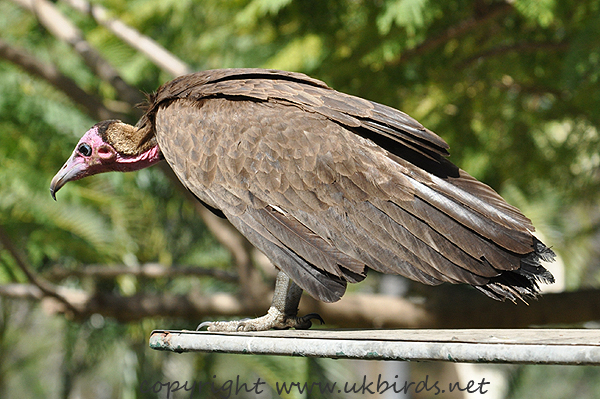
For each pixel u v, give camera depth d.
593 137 10.93
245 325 6.05
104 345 15.48
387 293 14.97
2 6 14.86
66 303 11.82
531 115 11.58
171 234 16.69
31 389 26.03
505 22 10.43
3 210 12.92
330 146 5.42
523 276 5.04
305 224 5.35
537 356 4.06
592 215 15.36
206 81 6.28
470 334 4.91
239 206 5.55
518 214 5.30
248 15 9.57
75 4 12.17
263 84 5.96
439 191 5.21
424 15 8.69
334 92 5.90
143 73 14.09
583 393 29.00
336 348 4.61
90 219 14.06
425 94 11.45
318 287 5.22
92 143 7.13
